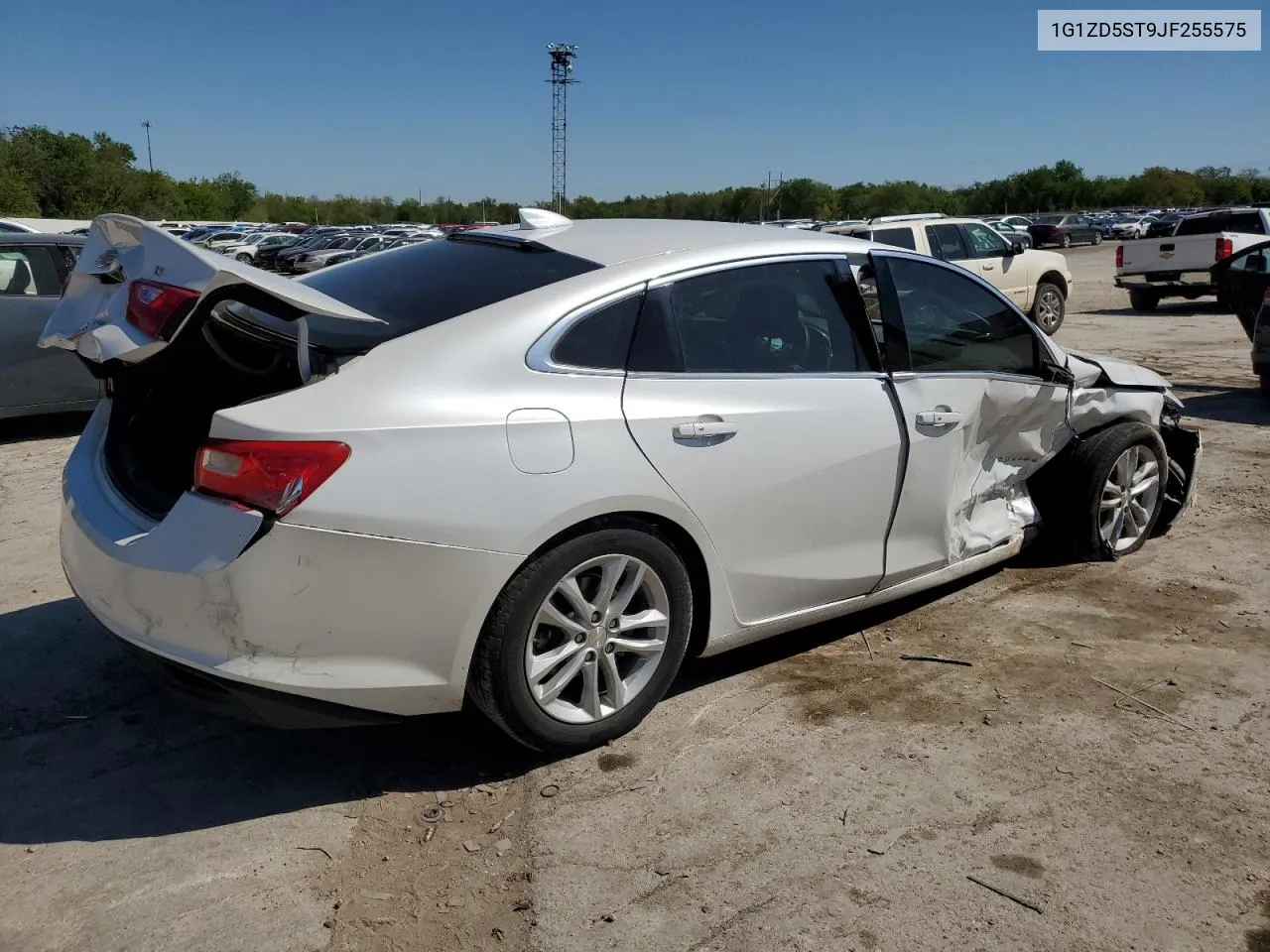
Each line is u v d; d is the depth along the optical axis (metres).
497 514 2.74
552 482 2.83
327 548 2.58
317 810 2.91
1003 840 2.76
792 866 2.65
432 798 2.96
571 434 2.89
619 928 2.43
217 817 2.88
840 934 2.41
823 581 3.58
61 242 7.80
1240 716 3.42
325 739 3.29
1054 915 2.47
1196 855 2.70
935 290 3.96
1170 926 2.44
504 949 2.37
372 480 2.61
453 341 2.87
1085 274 27.83
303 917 2.47
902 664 3.79
